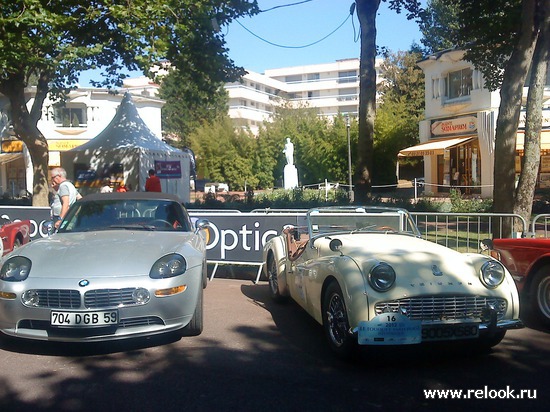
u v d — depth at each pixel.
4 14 12.07
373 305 4.67
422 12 13.40
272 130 44.28
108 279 5.01
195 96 17.44
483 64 14.24
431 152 28.52
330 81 82.88
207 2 14.43
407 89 45.81
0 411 4.03
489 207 15.16
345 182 37.59
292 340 5.78
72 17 12.81
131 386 4.49
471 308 4.85
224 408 4.05
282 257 7.13
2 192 38.03
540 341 5.68
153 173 14.91
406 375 4.72
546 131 25.59
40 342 5.66
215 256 9.28
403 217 6.67
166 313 5.16
